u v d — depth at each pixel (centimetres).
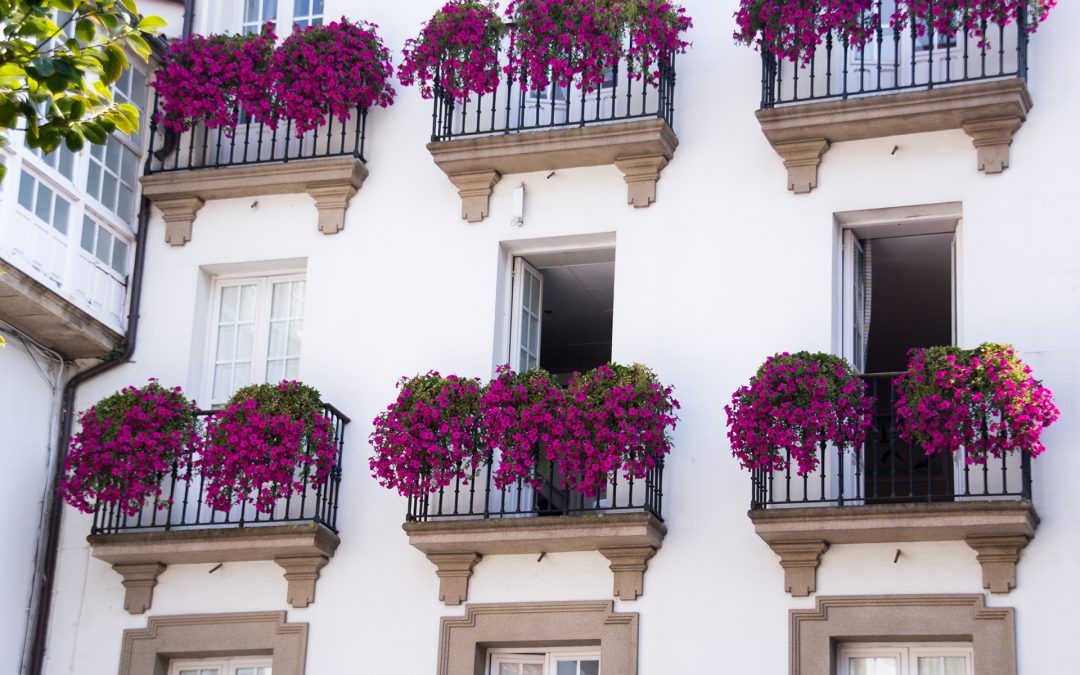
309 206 1612
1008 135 1422
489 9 1544
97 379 1605
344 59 1580
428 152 1595
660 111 1498
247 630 1484
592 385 1400
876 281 1658
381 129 1617
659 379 1459
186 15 1695
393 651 1447
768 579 1375
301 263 1612
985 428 1303
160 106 1633
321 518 1473
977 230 1411
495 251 1546
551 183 1547
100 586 1533
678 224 1498
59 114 1043
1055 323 1373
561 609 1415
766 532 1348
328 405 1496
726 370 1446
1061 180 1405
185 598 1512
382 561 1476
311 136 1638
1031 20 1418
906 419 1329
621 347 1479
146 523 1550
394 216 1586
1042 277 1386
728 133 1510
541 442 1412
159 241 1639
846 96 1437
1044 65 1434
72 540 1553
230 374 1611
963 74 1461
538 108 1533
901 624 1330
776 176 1484
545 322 1828
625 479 1425
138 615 1516
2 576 1507
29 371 1556
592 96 1574
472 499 1430
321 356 1562
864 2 1429
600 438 1378
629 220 1512
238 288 1639
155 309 1619
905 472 1847
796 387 1343
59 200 1526
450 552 1443
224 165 1617
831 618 1348
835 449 1412
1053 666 1284
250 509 1552
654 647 1384
